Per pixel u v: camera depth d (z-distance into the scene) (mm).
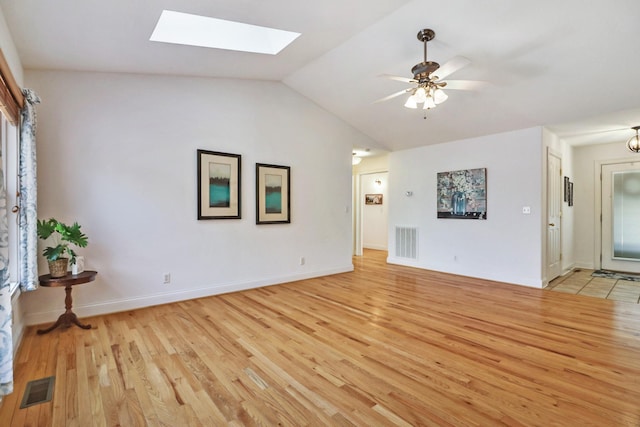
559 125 4820
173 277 4191
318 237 5715
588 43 3162
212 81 4496
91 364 2541
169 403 2053
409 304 4086
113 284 3795
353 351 2768
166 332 3176
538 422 1865
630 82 3564
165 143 4117
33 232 2934
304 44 3693
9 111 2471
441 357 2660
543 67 3602
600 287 4922
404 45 3656
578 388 2207
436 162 6137
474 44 3422
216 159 4516
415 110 5105
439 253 6129
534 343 2920
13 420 1893
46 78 3445
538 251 4887
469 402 2059
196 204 4352
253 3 2701
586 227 6473
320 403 2051
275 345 2887
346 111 5664
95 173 3686
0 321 1851
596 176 6328
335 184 5949
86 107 3639
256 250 4949
